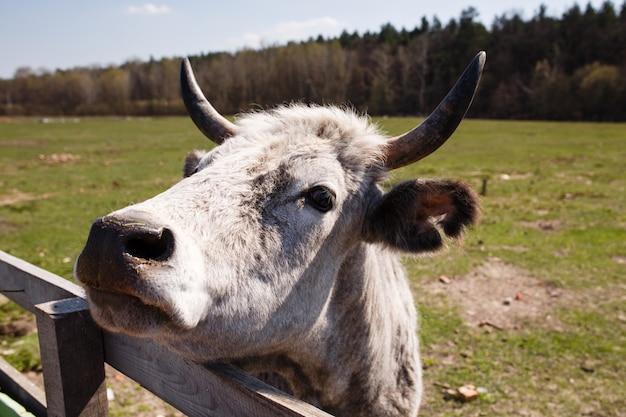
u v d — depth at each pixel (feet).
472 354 19.85
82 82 327.67
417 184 9.32
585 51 261.85
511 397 17.19
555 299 24.95
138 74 337.93
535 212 42.57
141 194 52.01
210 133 10.77
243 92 256.11
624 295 25.30
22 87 342.85
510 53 270.05
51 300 9.55
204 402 7.16
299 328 8.59
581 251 32.12
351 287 9.72
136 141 118.42
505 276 27.99
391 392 11.12
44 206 46.42
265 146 8.76
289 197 8.30
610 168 68.49
